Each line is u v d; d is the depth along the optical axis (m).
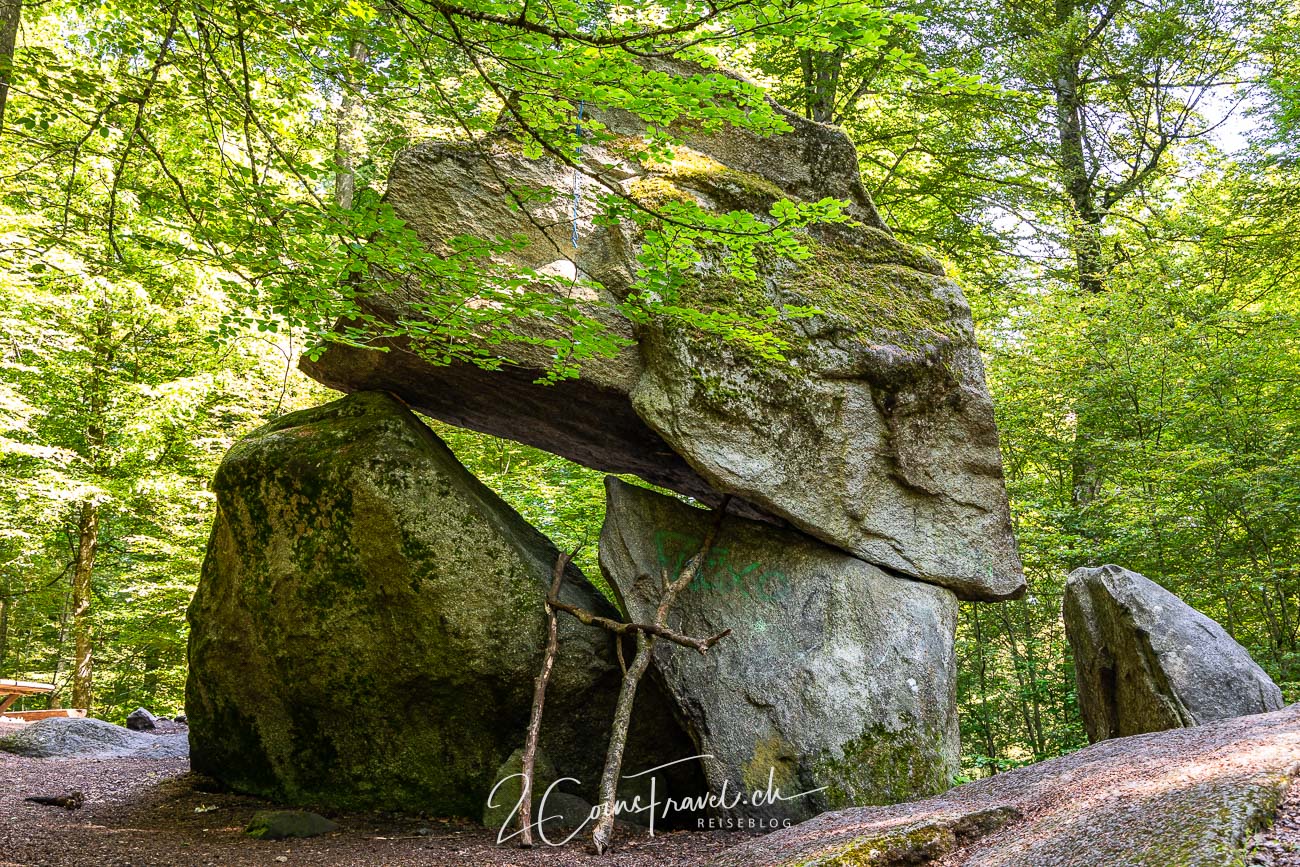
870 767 6.12
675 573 6.89
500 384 6.95
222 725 6.93
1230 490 9.34
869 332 6.81
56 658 19.56
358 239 4.69
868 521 6.76
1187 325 11.25
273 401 13.69
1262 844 2.47
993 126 13.66
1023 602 10.49
